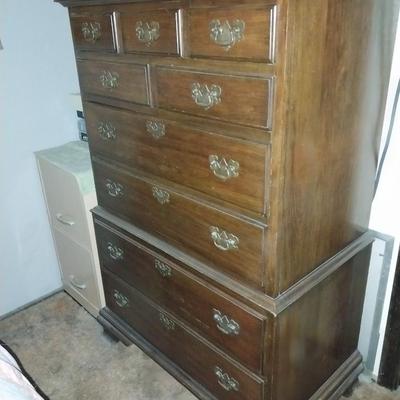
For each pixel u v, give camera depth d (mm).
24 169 1849
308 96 854
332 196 1067
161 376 1636
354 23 894
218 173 993
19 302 2027
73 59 1861
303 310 1101
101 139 1374
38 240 1996
